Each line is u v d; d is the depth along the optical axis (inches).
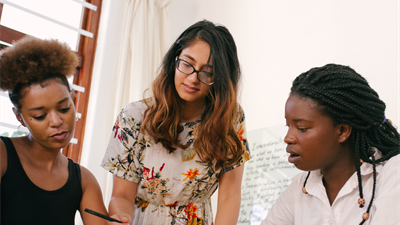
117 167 39.3
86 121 84.8
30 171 29.1
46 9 86.4
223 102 38.9
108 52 86.4
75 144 83.6
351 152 33.0
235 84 41.8
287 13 72.9
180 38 40.1
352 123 31.1
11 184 27.6
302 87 32.6
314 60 64.8
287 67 69.9
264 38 76.9
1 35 78.0
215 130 39.1
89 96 86.2
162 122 39.1
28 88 27.7
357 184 32.4
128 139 39.8
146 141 40.6
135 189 40.7
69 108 29.6
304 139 31.8
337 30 62.3
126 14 89.4
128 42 87.7
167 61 40.3
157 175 40.4
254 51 78.7
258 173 70.8
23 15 82.7
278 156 67.2
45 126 28.1
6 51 28.5
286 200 39.9
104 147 81.3
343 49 60.5
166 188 40.6
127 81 87.0
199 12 101.3
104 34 87.6
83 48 90.1
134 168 40.1
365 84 32.8
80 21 91.7
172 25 98.5
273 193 66.6
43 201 28.6
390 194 28.7
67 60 30.2
